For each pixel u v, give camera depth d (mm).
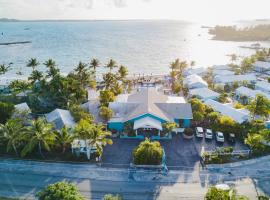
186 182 54344
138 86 114750
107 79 101625
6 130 59750
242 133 70062
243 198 39688
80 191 51750
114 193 51250
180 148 66312
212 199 38969
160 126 69625
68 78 91562
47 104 85188
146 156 58094
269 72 144625
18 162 60594
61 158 61500
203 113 77750
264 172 57531
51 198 38781
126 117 75188
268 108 71125
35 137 57781
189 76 119438
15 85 97375
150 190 52156
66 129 61375
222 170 58031
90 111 80250
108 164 59875
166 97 87812
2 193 51094
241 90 103062
